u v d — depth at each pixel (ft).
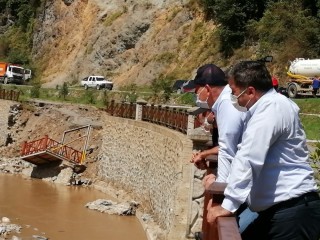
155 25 198.29
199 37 174.50
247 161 14.14
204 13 178.19
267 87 15.20
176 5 196.03
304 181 14.60
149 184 88.12
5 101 162.20
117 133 111.55
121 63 201.67
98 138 130.11
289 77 119.96
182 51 177.06
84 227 83.51
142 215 85.97
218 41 163.12
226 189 14.28
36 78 237.66
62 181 118.21
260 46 146.72
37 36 258.37
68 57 229.45
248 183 14.10
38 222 85.97
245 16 157.79
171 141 74.74
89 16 227.40
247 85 15.16
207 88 19.13
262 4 159.43
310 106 96.84
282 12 149.18
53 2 250.98
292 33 143.43
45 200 101.76
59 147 123.95
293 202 14.51
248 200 14.94
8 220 85.87
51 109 152.87
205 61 163.73
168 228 67.82
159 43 187.52
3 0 288.30
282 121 14.40
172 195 67.92
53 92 186.29
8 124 156.76
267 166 14.64
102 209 93.04
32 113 157.79
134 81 185.57
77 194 107.86
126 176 103.30
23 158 124.88
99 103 164.14
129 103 111.14
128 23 203.41
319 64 114.21
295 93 114.32
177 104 137.90
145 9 203.82
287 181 14.56
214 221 14.20
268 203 14.62
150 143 89.45
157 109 93.09
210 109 20.62
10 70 224.94
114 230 81.82
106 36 209.36
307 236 14.53
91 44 215.72
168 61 179.63
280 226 14.53
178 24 185.88
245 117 16.62
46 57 245.24
